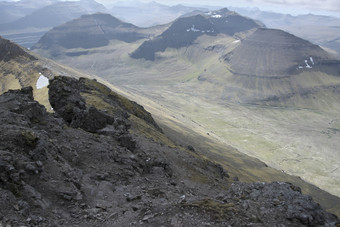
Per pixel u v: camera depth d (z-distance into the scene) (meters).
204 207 24.47
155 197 30.61
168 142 81.00
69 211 23.62
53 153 29.59
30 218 20.23
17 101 37.72
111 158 36.81
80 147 35.88
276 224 23.81
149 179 37.59
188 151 79.50
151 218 23.42
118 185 31.52
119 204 27.17
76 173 29.48
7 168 23.23
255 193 29.41
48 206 22.84
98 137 41.47
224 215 23.56
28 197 22.42
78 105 53.06
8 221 18.98
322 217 27.06
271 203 27.27
